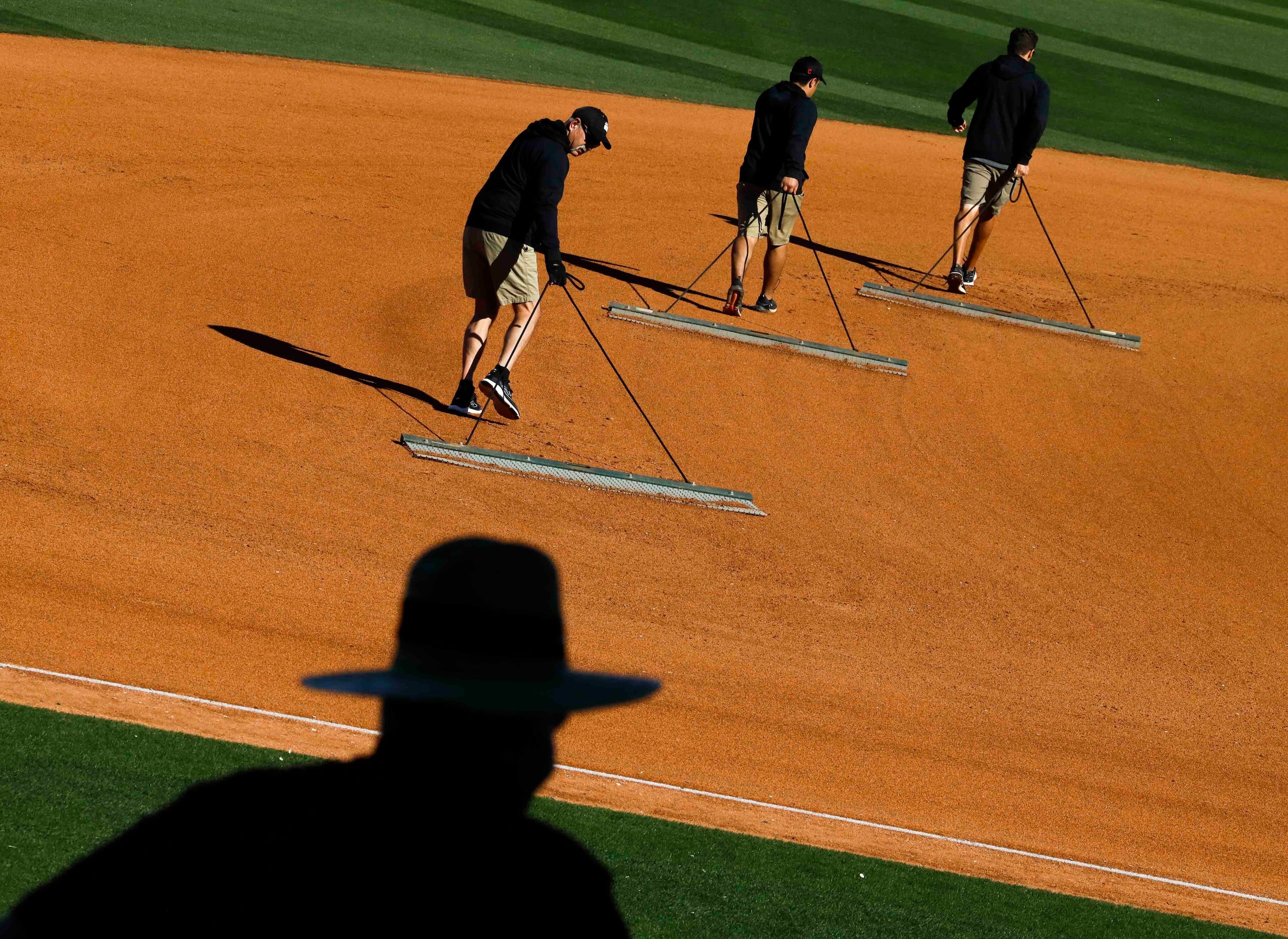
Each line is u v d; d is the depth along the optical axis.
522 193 31.05
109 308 35.50
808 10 109.75
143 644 21.62
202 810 16.70
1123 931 18.69
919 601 28.69
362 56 76.69
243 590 23.95
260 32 77.94
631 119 72.19
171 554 24.67
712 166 64.81
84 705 19.47
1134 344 47.56
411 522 27.72
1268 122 98.88
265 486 28.02
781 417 37.44
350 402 32.97
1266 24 135.62
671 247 51.41
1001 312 48.03
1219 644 29.19
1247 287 57.59
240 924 14.35
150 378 31.94
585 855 13.95
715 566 28.50
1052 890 19.59
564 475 30.92
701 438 35.12
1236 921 19.72
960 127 49.22
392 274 42.91
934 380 42.06
